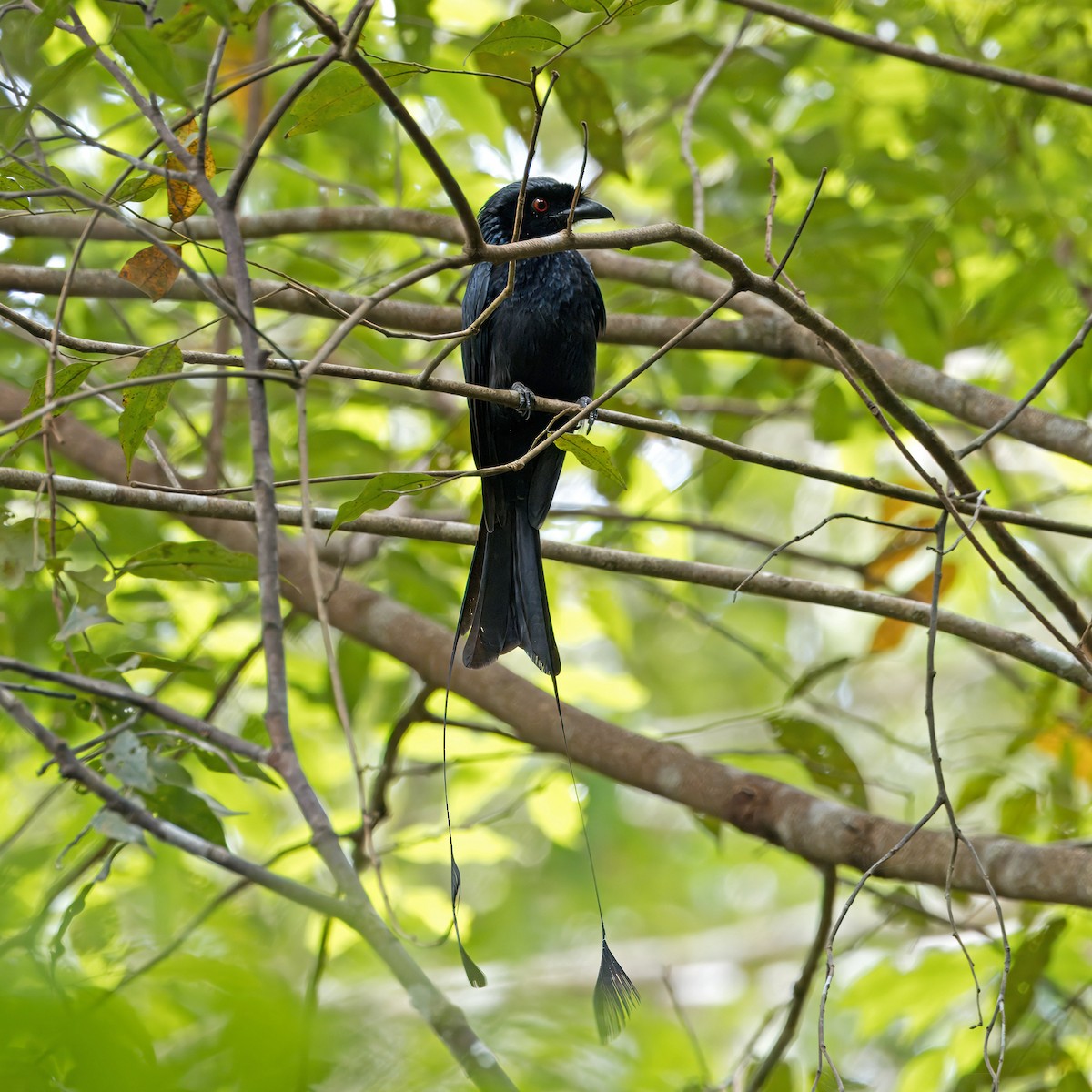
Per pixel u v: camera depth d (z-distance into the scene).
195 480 10.20
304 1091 4.70
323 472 11.04
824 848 8.19
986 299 11.51
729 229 11.09
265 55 10.93
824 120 12.30
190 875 10.51
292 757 3.91
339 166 12.50
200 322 12.12
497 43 5.89
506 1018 10.22
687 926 20.80
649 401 10.90
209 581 6.20
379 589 11.64
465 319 9.69
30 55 6.27
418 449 12.60
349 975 13.04
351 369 6.15
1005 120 10.93
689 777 8.76
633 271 10.19
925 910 9.07
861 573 11.23
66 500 9.50
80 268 9.22
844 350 6.61
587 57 10.91
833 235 10.44
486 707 9.52
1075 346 6.82
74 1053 4.34
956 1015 11.31
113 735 4.90
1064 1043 9.55
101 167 11.65
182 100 5.22
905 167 10.72
